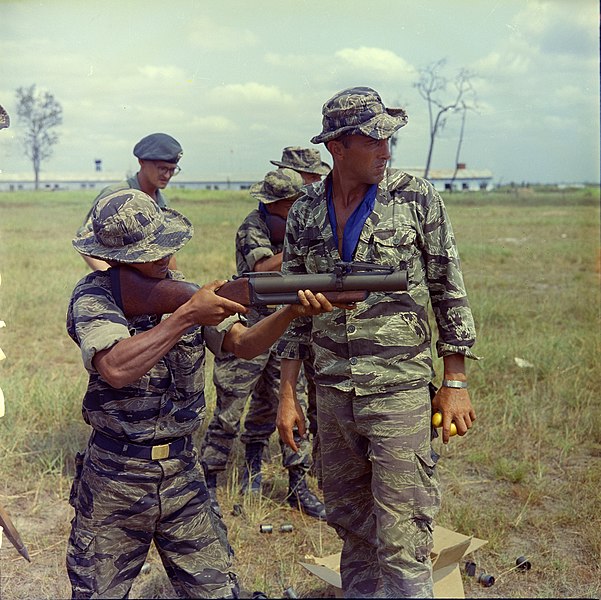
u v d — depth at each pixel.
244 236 4.02
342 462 2.87
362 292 2.34
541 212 17.39
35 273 10.07
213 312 2.27
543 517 3.82
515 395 5.44
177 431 2.41
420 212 2.71
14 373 5.80
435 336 6.61
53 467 4.33
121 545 2.43
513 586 3.25
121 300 2.35
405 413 2.66
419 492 2.65
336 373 2.73
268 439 4.41
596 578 3.29
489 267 11.12
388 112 2.72
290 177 3.96
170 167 4.25
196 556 2.49
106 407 2.36
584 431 4.81
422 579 2.61
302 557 3.53
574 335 6.82
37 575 3.35
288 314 2.42
